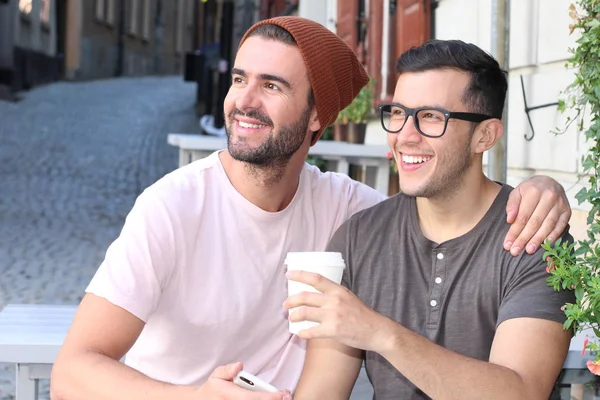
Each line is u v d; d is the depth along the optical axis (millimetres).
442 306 2072
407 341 1792
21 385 2607
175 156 15391
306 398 2176
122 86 27641
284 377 2408
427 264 2115
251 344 2367
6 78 21906
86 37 30047
